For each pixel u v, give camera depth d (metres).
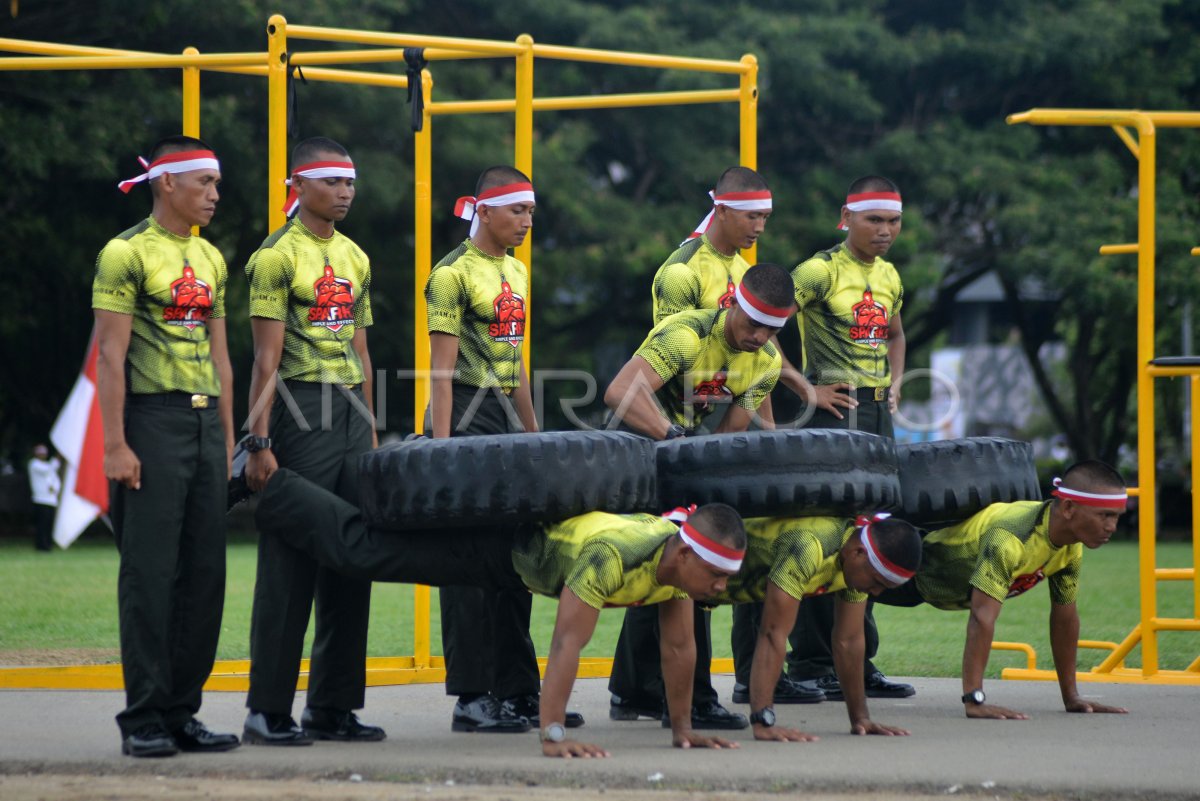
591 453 13.07
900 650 23.27
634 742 14.18
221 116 46.47
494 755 13.18
